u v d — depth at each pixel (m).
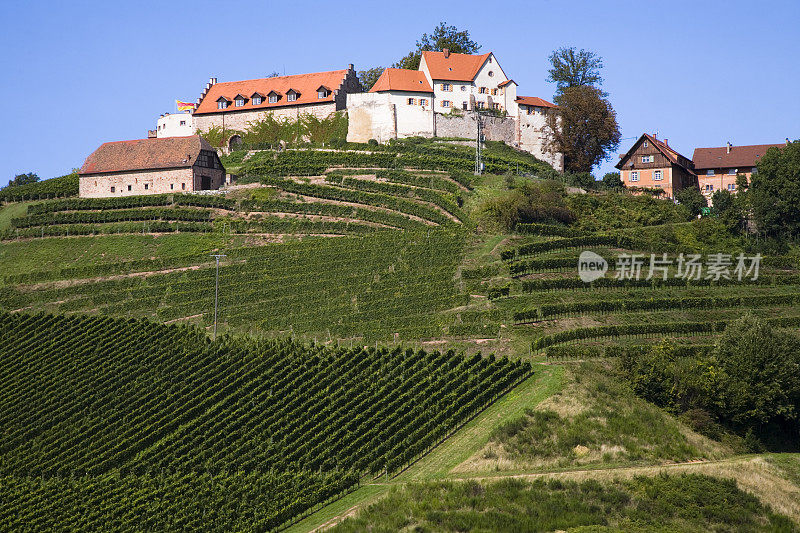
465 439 79.62
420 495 69.31
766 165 132.00
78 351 97.75
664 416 83.31
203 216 139.50
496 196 141.38
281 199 144.12
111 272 126.00
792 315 105.81
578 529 65.12
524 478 71.50
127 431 81.62
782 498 70.88
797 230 129.75
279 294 112.56
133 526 69.06
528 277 110.88
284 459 75.81
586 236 124.44
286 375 87.94
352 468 75.31
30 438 83.69
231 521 69.00
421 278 112.38
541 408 82.12
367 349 93.12
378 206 139.25
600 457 76.62
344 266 118.06
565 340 97.25
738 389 83.50
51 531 69.06
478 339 98.12
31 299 120.44
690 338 99.94
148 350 95.94
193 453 77.81
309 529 67.06
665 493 69.81
